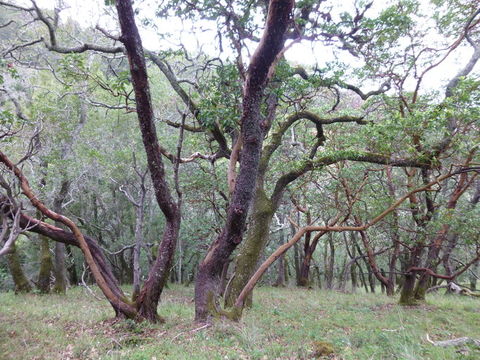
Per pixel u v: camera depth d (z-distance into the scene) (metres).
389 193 13.87
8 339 6.91
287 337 7.30
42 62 14.39
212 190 16.58
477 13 10.90
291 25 8.92
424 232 12.07
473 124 9.88
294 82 9.61
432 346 6.69
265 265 8.52
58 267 15.91
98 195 21.47
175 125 12.34
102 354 6.10
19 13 12.53
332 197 15.15
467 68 12.46
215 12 9.52
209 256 8.34
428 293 19.77
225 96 9.14
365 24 9.70
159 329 7.79
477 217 11.45
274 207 12.23
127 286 20.59
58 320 8.79
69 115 15.23
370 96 13.33
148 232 22.27
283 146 16.33
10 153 12.82
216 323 7.66
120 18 7.00
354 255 23.80
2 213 6.99
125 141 19.00
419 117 9.01
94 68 14.27
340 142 13.69
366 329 8.44
